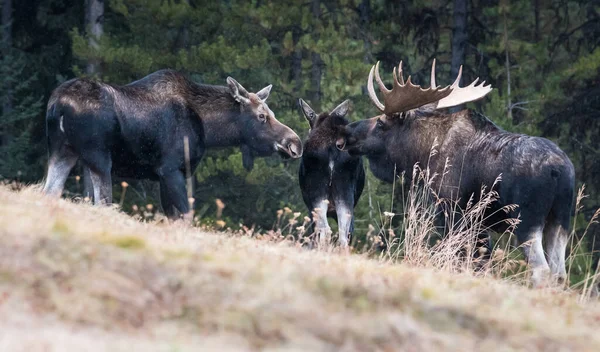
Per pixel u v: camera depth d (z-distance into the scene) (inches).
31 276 855.7
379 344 846.5
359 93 3366.1
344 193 2042.3
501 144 1632.6
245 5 3506.4
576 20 4286.4
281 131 1984.5
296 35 3715.6
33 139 4062.5
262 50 3400.6
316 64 3735.2
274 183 3737.7
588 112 3587.6
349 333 852.0
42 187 1815.9
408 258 1409.9
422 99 1814.7
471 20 3750.0
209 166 3412.9
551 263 1551.4
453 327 909.8
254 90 3762.3
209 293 879.7
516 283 1369.3
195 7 3715.6
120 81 3506.4
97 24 3703.3
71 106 1770.4
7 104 3959.2
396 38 3747.5
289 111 3469.5
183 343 791.1
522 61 3649.1
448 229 1706.4
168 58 3501.5
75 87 1787.6
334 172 2027.6
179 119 1900.8
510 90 3646.7
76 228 996.6
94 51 3412.9
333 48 3452.3
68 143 1793.8
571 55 3917.3
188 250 998.4
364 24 3806.6
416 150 1824.6
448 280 1157.7
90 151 1786.4
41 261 879.1
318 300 906.1
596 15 3863.2
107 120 1796.3
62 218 1066.1
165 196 1905.8
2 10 4087.1
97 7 3708.2
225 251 1074.1
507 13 3617.1
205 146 1967.3
